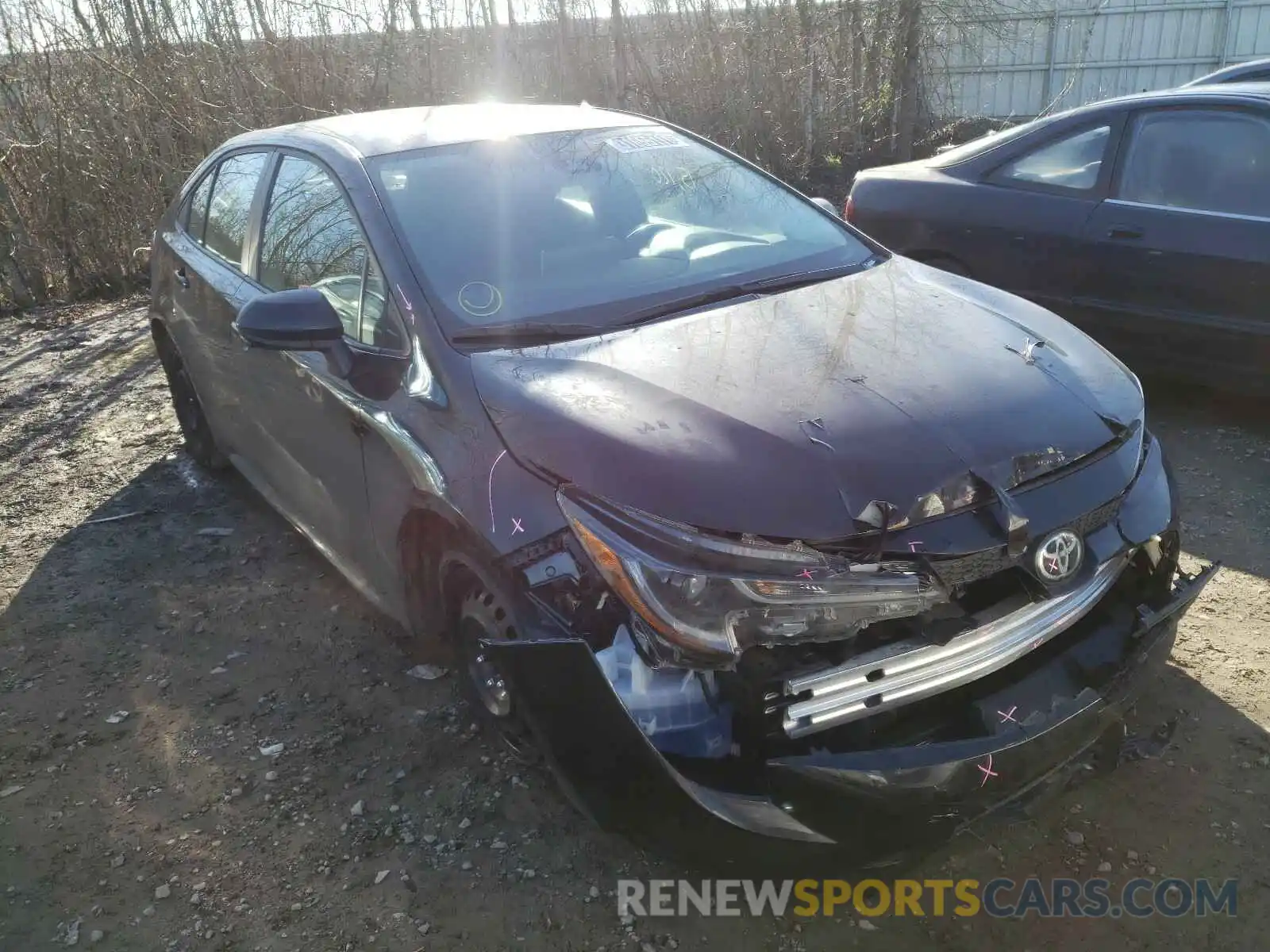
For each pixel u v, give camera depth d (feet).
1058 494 7.56
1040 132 17.21
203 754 10.11
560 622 7.34
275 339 9.16
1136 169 15.99
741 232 11.47
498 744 9.66
